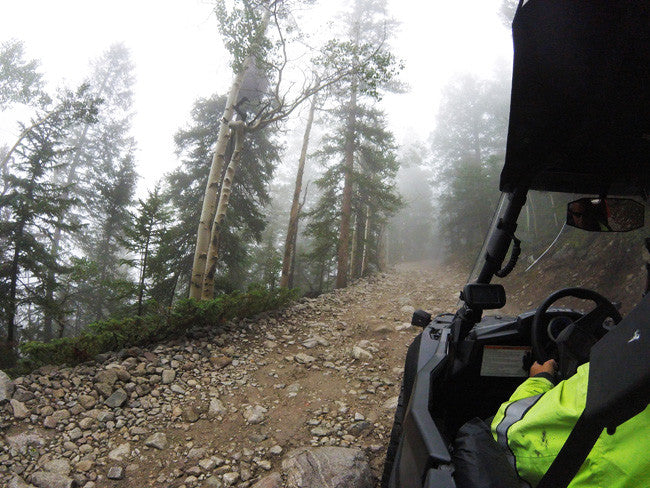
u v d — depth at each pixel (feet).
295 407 16.48
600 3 3.84
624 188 6.61
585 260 10.18
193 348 21.83
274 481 11.32
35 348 18.43
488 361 8.13
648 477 2.85
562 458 3.21
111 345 20.34
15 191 46.39
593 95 4.77
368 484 11.39
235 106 37.37
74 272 35.86
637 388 2.45
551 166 6.09
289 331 27.96
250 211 62.28
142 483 11.72
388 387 18.45
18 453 12.42
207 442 13.87
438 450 5.02
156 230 28.60
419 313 11.10
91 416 14.83
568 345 5.31
